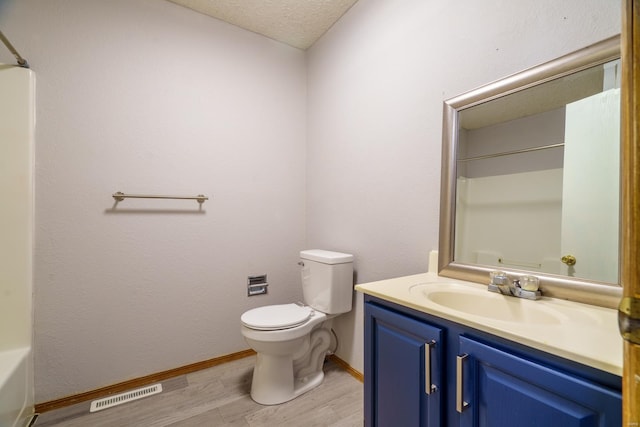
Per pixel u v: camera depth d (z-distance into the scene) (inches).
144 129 68.9
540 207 40.4
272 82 87.3
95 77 63.7
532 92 41.4
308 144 92.7
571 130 37.5
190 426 54.5
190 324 75.0
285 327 60.1
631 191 17.3
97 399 62.7
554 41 38.9
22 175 56.3
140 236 68.8
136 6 68.0
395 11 62.0
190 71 74.5
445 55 52.2
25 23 57.6
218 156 78.5
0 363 50.6
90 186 63.4
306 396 64.1
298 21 79.3
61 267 60.8
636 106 17.1
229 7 73.8
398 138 61.2
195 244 75.5
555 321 32.5
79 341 62.6
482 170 46.9
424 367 34.8
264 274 86.0
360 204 71.2
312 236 90.1
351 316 73.7
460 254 49.3
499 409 27.6
